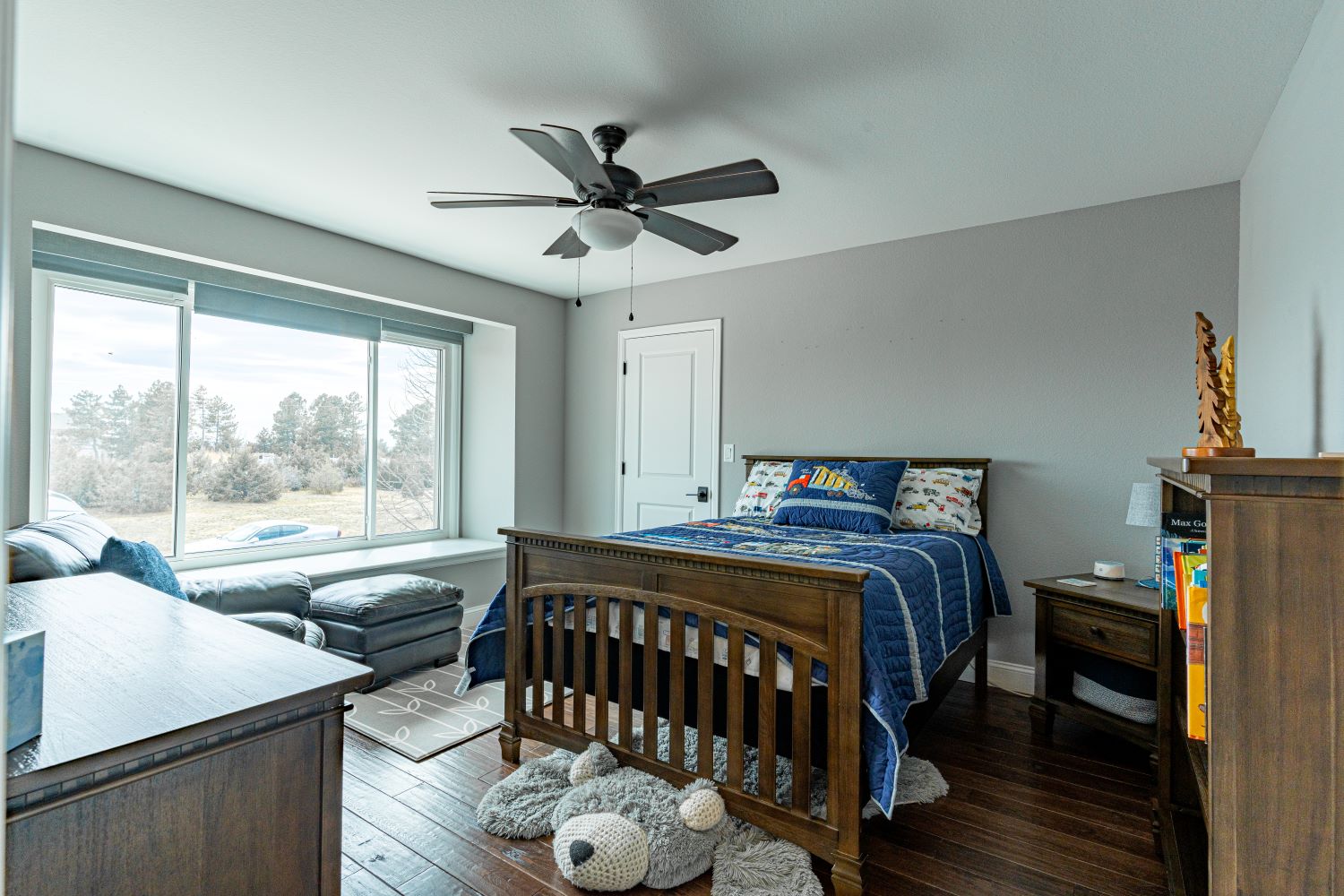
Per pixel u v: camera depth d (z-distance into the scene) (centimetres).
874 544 250
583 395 480
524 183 278
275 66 195
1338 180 153
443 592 338
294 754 82
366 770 223
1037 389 309
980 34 176
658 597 190
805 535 279
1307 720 77
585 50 186
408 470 452
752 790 192
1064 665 262
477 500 475
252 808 78
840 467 323
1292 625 77
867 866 171
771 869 164
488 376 469
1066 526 301
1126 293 289
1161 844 173
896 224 322
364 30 177
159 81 202
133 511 316
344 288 346
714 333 414
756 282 397
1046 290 307
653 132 231
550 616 228
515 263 397
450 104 215
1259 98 205
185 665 92
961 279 329
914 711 193
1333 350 155
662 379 438
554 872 168
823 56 187
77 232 257
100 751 65
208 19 173
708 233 242
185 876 72
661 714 213
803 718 164
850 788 156
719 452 411
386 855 175
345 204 302
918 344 341
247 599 266
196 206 288
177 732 70
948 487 310
